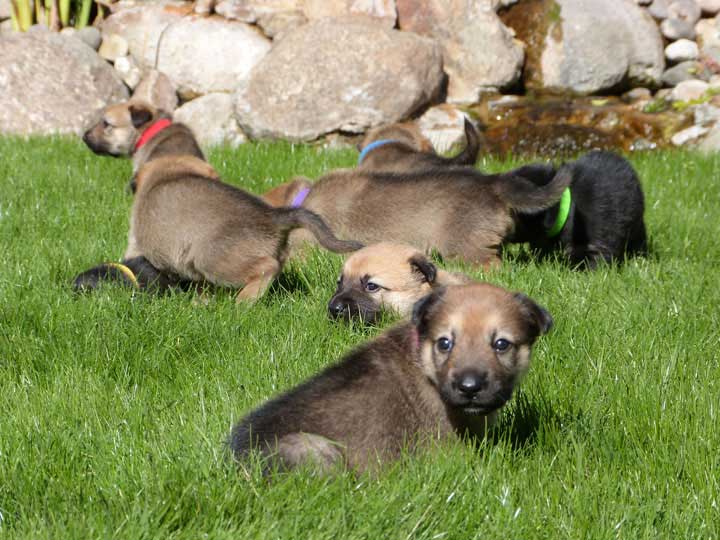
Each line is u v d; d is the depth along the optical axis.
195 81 21.36
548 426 6.41
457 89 21.09
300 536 4.92
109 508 5.21
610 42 21.55
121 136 13.42
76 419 6.50
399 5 21.59
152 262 10.15
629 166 11.63
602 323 8.43
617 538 5.13
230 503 5.19
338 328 8.48
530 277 9.86
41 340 8.04
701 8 22.62
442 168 11.31
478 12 21.28
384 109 19.30
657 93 21.53
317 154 17.11
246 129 19.53
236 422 6.12
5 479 5.59
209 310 8.99
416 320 6.11
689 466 5.87
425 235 10.87
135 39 22.28
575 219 11.27
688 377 7.17
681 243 12.32
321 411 5.86
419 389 6.11
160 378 7.62
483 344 5.86
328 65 19.30
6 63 20.14
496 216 10.66
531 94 21.66
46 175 14.70
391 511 5.13
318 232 9.51
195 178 10.02
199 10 22.48
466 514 5.25
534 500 5.44
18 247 10.88
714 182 15.39
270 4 22.31
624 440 6.31
